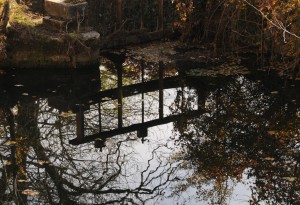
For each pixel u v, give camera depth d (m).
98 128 9.45
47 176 7.73
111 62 11.55
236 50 11.77
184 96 10.46
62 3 10.77
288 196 7.11
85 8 10.92
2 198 7.02
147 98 10.41
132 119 9.81
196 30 12.45
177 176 7.82
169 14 12.68
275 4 10.47
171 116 9.83
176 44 12.41
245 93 10.27
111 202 7.29
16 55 10.62
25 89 10.17
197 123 9.51
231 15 11.52
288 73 10.79
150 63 11.53
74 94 10.20
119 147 8.73
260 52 11.55
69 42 10.62
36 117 9.35
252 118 9.41
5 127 9.02
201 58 11.63
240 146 8.53
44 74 10.73
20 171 7.71
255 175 7.67
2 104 9.64
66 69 10.83
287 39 10.56
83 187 7.65
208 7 11.96
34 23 11.09
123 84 10.82
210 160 8.20
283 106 9.68
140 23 12.62
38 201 7.13
